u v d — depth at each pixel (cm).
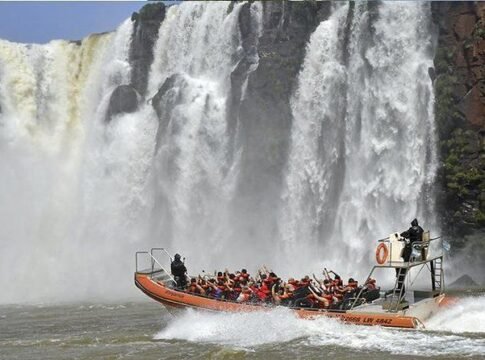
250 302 2822
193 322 2866
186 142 5331
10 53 5966
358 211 4881
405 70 4897
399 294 2567
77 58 6047
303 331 2556
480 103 4631
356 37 5022
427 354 2175
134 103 5688
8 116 5822
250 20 5369
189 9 5669
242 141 5200
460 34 4747
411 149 4828
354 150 4953
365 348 2283
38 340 2834
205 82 5444
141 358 2375
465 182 4644
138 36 5816
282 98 5144
